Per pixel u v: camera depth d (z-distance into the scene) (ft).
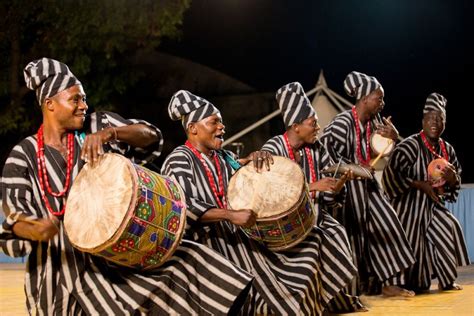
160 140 11.97
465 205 28.02
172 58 53.47
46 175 11.09
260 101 51.75
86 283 10.99
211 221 12.65
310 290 13.76
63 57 41.73
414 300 17.51
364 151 17.67
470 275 23.65
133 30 41.88
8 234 10.61
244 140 51.21
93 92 43.60
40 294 10.95
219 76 53.78
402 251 17.65
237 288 11.44
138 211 10.55
